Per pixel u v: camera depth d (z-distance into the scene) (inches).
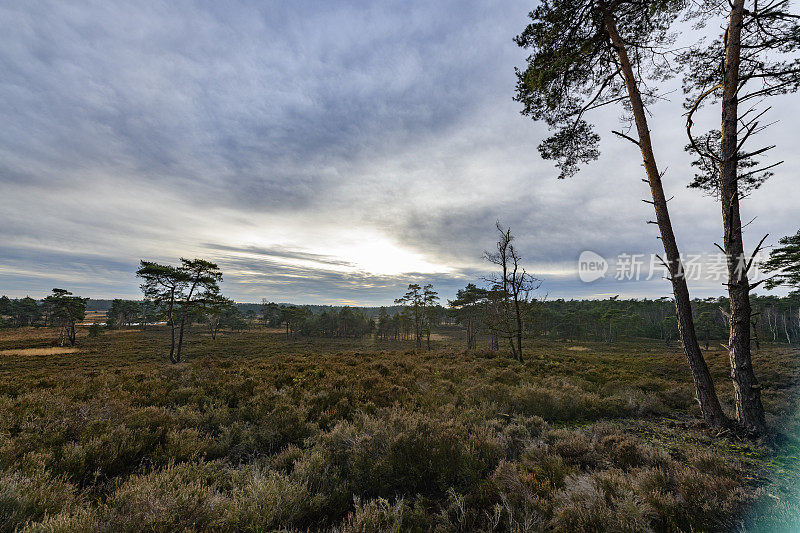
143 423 192.2
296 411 233.0
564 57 311.7
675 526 102.6
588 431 222.5
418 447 163.2
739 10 238.1
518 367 518.3
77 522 95.3
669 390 339.0
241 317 3668.8
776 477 149.9
